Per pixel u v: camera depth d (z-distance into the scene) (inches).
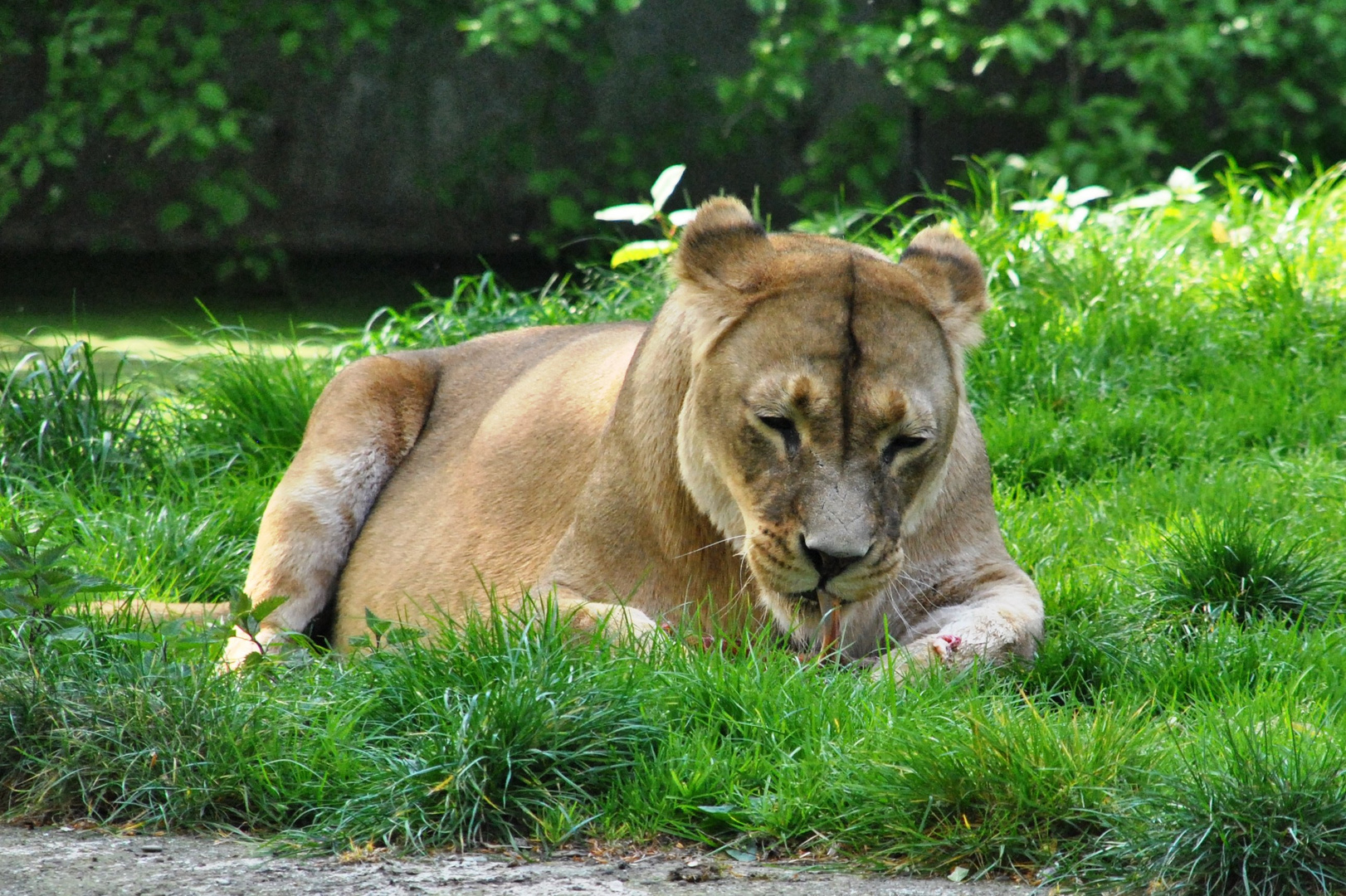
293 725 276.8
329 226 1261.1
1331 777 235.0
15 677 275.7
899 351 303.1
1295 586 378.3
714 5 1252.5
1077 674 327.3
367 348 637.9
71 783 261.6
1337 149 1124.5
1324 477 467.8
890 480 302.8
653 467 334.6
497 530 382.0
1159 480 468.1
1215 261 675.4
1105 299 621.6
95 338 857.5
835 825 250.2
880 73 1211.9
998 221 696.4
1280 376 558.3
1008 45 1058.7
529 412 395.2
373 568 402.6
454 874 233.9
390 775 261.4
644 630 315.3
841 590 298.0
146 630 338.3
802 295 306.3
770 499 299.9
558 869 237.1
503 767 259.8
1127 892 227.1
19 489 503.8
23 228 1226.6
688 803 255.8
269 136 1251.2
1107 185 1005.2
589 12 1071.6
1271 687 310.2
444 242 1273.4
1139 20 1147.9
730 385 306.7
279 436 553.0
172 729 267.1
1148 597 376.8
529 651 288.4
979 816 245.6
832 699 289.6
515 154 1230.9
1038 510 450.0
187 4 1149.1
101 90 1116.5
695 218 323.3
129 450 536.4
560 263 1227.9
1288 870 223.5
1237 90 1090.1
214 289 1112.2
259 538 407.8
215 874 231.1
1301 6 1013.2
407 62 1261.1
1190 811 230.2
